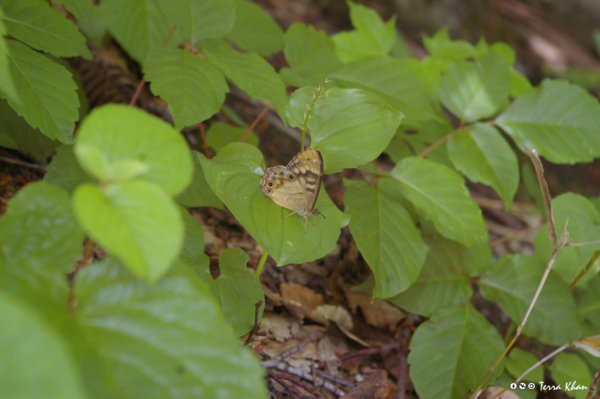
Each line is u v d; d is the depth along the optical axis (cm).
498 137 65
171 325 44
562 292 61
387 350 61
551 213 52
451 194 59
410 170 60
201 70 56
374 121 56
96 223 42
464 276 62
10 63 53
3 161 60
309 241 53
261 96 56
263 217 52
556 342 60
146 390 42
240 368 43
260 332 59
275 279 63
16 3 54
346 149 55
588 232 58
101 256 57
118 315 43
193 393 43
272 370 57
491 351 59
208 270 54
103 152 43
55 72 54
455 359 59
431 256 62
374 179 61
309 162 53
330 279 65
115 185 43
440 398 58
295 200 53
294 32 65
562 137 65
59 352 34
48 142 60
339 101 56
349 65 65
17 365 33
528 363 60
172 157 44
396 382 60
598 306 63
